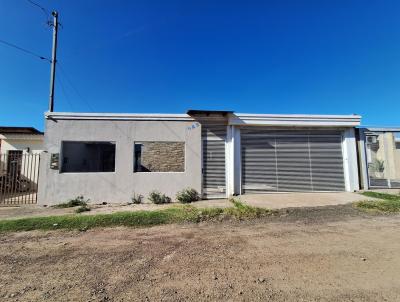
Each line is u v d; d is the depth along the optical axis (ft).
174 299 10.19
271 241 17.33
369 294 10.36
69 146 35.17
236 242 17.22
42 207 31.09
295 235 18.61
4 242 17.76
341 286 11.04
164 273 12.60
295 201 31.37
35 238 18.65
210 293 10.63
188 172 34.65
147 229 20.89
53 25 47.88
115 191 33.22
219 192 36.63
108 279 12.02
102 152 40.14
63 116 33.27
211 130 37.40
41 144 51.42
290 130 39.01
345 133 39.58
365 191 37.73
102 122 33.76
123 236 19.01
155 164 37.19
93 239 18.34
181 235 19.10
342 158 39.45
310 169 38.78
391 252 14.97
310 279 11.73
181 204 30.86
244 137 38.27
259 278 11.93
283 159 38.58
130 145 33.96
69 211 27.91
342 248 15.75
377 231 19.35
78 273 12.71
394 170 41.37
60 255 15.23
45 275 12.53
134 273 12.65
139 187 33.60
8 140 51.06
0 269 13.30
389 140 41.63
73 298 10.34
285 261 13.85
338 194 36.42
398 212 25.57
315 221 22.63
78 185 32.76
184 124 35.29
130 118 34.24
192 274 12.45
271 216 24.77
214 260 14.19
